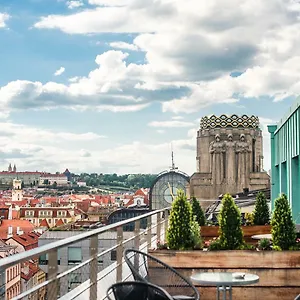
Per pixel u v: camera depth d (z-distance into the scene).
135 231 8.40
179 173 55.91
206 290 9.41
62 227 34.53
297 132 14.55
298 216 15.03
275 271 9.38
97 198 172.38
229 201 10.26
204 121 46.16
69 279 5.50
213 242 10.14
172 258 9.66
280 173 19.11
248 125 45.53
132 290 4.82
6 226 109.62
